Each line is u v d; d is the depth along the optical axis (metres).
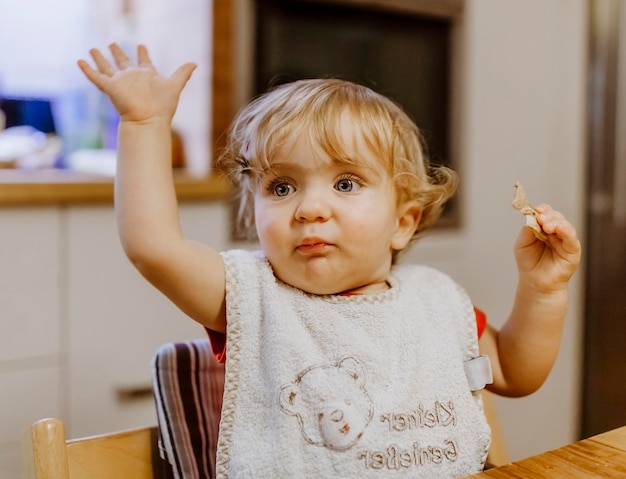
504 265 2.01
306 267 0.75
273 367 0.72
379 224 0.77
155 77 0.73
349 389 0.71
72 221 1.38
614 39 1.80
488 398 0.97
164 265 0.70
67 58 1.87
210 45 1.58
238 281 0.75
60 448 0.65
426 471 0.70
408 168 0.82
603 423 1.83
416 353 0.76
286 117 0.77
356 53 1.83
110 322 1.44
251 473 0.69
